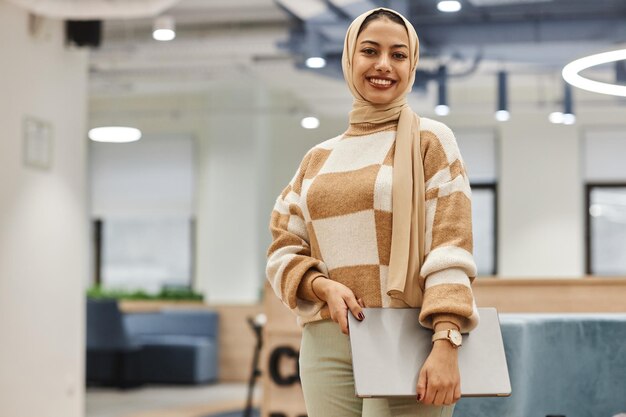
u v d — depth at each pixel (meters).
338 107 12.85
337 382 1.98
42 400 6.86
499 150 13.23
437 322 1.86
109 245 14.40
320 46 8.38
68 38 7.29
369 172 2.00
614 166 12.98
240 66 10.84
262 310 11.65
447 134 2.03
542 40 8.23
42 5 6.25
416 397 1.87
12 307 6.51
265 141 13.66
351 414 1.99
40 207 6.90
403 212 1.95
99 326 10.31
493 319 1.96
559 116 10.64
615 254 13.01
